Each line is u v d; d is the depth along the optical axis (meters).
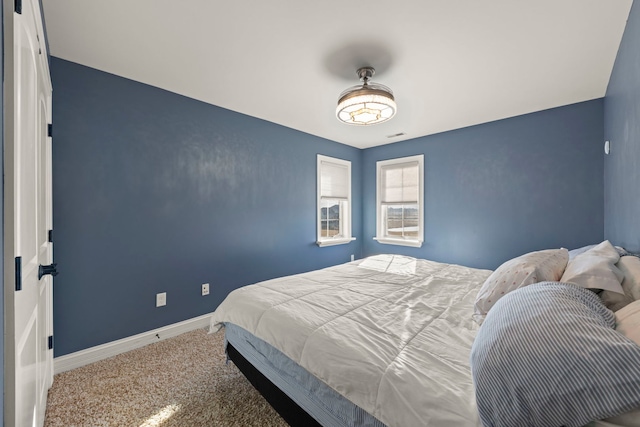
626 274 1.13
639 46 1.38
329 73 2.21
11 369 0.74
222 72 2.20
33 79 1.11
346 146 4.43
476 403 0.78
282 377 1.36
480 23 1.62
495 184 3.28
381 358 1.04
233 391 1.75
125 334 2.28
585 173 2.72
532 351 0.74
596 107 2.66
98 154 2.14
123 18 1.58
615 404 0.60
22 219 0.89
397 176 4.27
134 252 2.33
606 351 0.66
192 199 2.68
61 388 1.77
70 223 2.02
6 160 0.74
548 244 2.93
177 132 2.57
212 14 1.56
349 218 4.48
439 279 2.11
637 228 1.52
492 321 0.95
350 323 1.34
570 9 1.51
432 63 2.05
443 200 3.72
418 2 1.46
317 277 2.21
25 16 0.93
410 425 0.82
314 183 3.93
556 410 0.66
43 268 1.33
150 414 1.54
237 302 1.73
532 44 1.82
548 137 2.92
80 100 2.06
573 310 0.81
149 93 2.40
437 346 1.13
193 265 2.70
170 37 1.76
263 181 3.31
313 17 1.58
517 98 2.66
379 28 1.67
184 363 2.07
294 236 3.67
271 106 2.89
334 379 1.05
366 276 2.25
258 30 1.70
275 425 1.47
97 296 2.14
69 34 1.72
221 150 2.91
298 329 1.31
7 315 0.73
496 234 3.29
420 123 3.38
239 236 3.07
